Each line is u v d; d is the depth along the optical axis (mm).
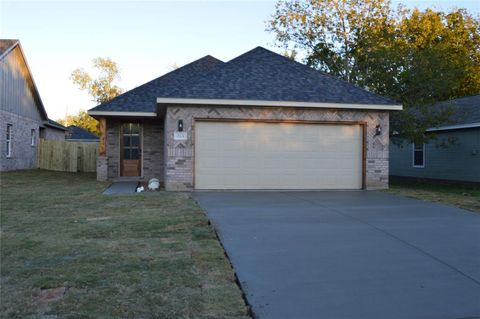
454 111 17422
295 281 4676
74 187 13734
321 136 13648
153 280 4543
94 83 47094
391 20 23969
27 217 8141
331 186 13695
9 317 3598
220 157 13141
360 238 6594
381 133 13891
